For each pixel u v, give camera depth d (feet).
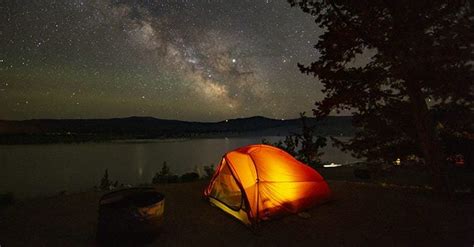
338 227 17.08
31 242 14.97
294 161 22.17
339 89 25.35
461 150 35.17
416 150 25.95
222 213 19.92
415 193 24.06
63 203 21.75
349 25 23.86
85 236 15.80
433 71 20.17
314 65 26.32
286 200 19.20
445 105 23.15
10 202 23.26
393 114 24.68
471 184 30.60
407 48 20.81
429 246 14.34
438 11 20.95
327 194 21.43
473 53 19.52
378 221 17.81
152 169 133.69
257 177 18.66
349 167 55.72
